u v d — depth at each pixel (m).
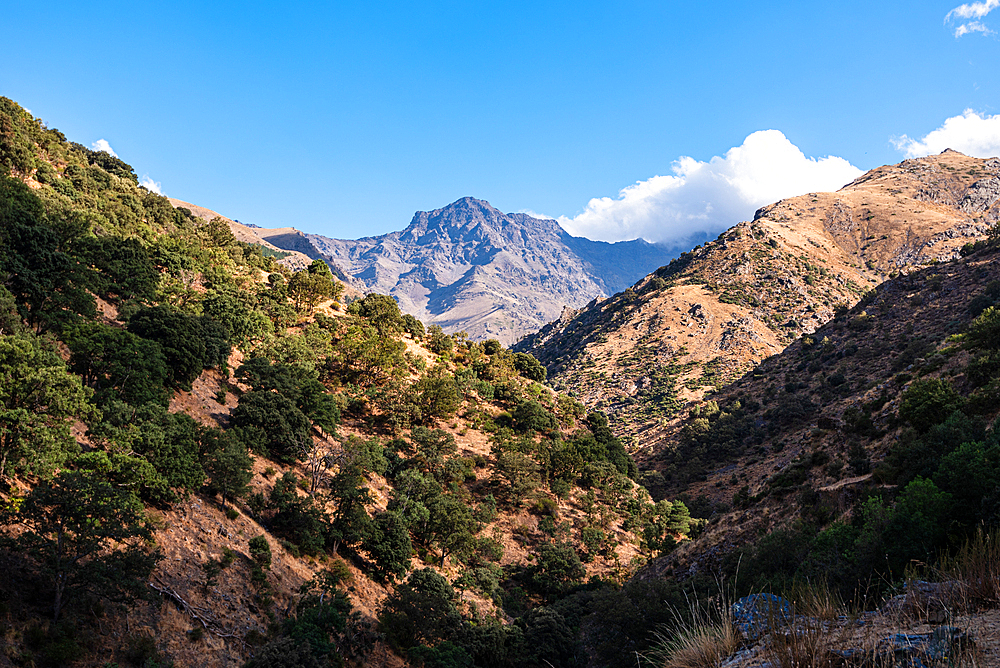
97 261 87.31
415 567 73.06
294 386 86.06
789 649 4.95
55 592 35.19
